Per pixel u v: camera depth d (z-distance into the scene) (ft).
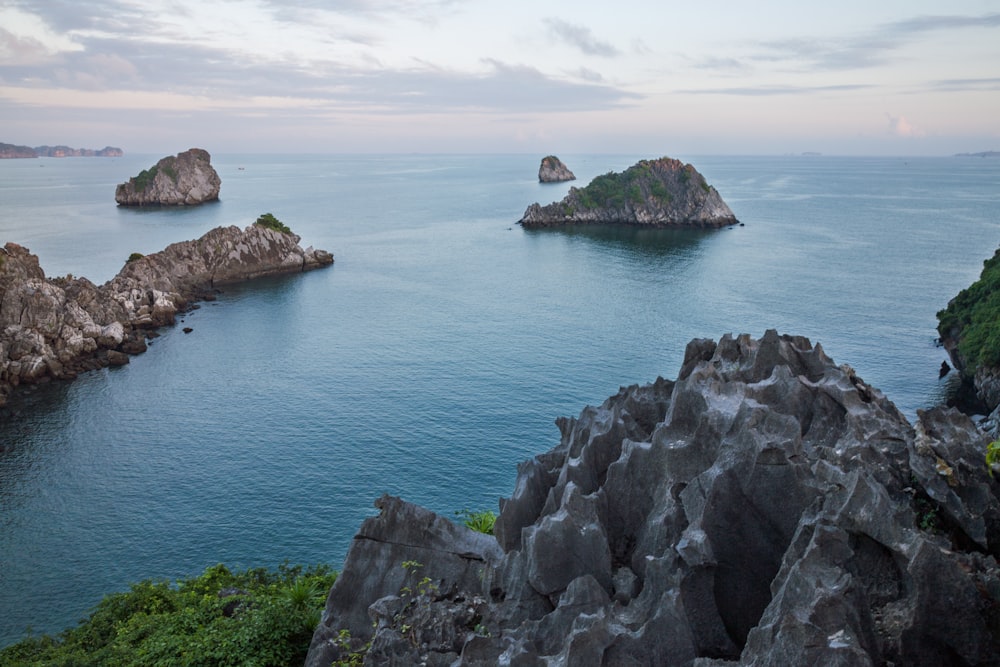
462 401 314.35
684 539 74.59
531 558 83.56
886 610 67.56
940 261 648.38
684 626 67.62
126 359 382.01
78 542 214.48
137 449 274.57
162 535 217.97
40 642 144.25
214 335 434.30
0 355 347.15
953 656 64.23
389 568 98.78
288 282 593.42
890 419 92.89
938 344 388.98
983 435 82.23
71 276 460.96
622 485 92.53
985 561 69.77
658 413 109.81
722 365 111.96
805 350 111.86
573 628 70.08
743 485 78.69
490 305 497.46
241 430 289.74
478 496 237.04
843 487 73.72
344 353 390.01
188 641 110.42
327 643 90.74
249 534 218.18
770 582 77.25
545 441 275.39
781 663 57.77
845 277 575.79
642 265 646.33
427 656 75.46
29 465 262.26
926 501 77.82
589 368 354.74
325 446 273.33
